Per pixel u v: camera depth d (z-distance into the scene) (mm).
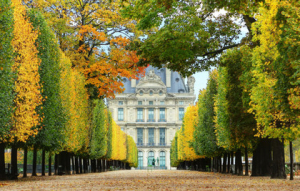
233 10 27359
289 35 19359
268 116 26500
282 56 20734
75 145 45219
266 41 26109
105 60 45312
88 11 46562
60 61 41031
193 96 172750
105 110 77438
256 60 27578
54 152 40844
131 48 32281
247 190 16969
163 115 174000
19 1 31016
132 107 173500
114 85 45844
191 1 30844
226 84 36562
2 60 24781
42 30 34406
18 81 29672
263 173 36156
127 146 132250
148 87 173750
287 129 25734
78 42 46438
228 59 35562
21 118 28797
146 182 25078
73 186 21359
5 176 29875
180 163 134500
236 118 35750
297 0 19797
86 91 46906
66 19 44656
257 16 26953
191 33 29359
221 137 42969
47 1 44406
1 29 24438
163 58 30953
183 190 16812
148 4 29500
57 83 37688
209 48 34312
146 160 172875
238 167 44594
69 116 42062
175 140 134625
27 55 29969
